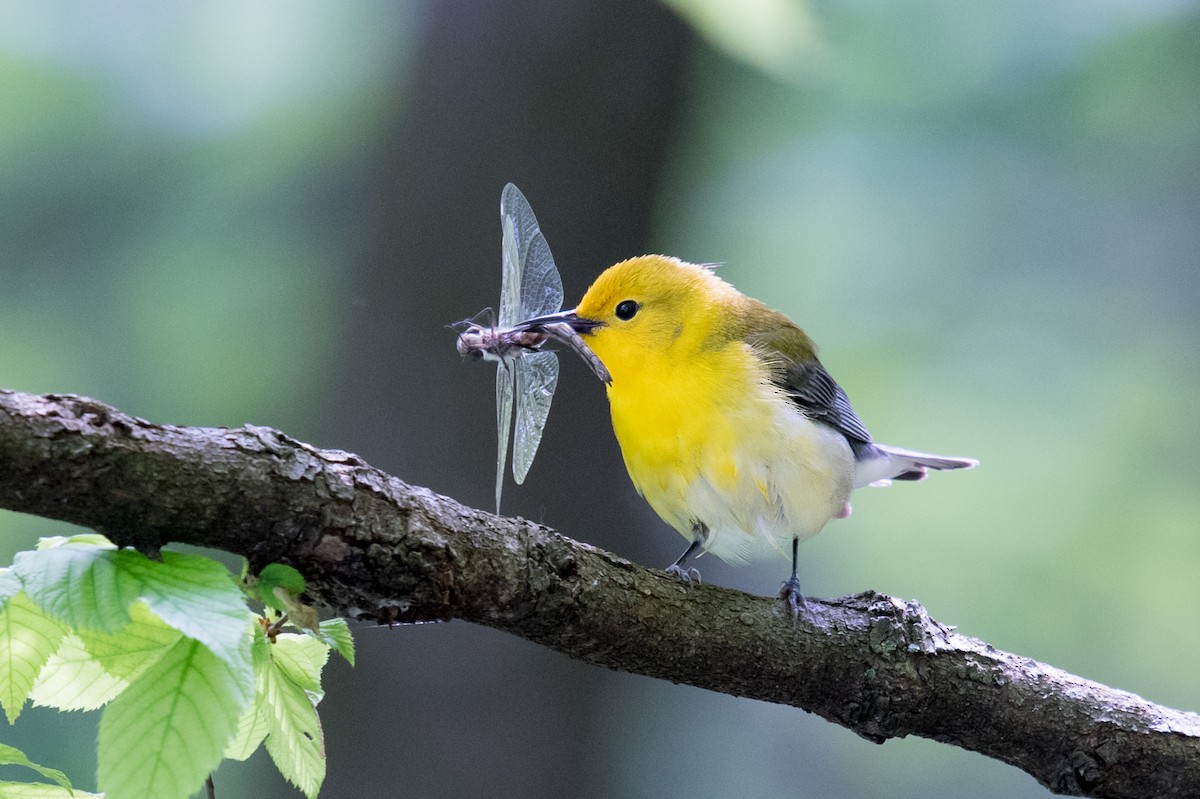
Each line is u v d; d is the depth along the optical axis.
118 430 4.24
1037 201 18.31
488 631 11.50
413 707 11.36
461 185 11.84
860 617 6.45
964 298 18.75
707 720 17.00
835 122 18.00
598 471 11.88
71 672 4.50
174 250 15.24
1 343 14.98
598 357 8.21
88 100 15.34
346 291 12.29
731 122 15.74
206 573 3.89
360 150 13.95
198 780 3.55
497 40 11.89
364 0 15.39
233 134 15.51
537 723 11.48
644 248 12.25
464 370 11.75
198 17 15.78
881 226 18.67
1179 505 17.89
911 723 6.46
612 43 11.91
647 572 5.98
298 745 4.40
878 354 18.91
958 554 18.16
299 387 14.65
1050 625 17.86
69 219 15.23
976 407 18.69
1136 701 6.67
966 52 17.34
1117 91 16.95
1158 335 18.36
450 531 5.08
